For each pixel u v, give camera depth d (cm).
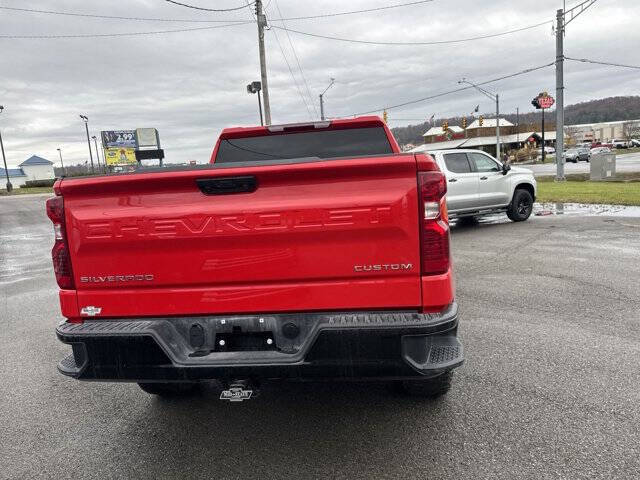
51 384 430
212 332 283
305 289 273
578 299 595
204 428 340
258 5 2395
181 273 280
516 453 289
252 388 288
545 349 443
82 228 284
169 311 286
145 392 403
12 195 4703
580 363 410
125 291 288
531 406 343
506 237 1087
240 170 263
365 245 267
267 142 486
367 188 263
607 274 709
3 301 771
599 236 1034
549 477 266
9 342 557
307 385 399
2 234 1825
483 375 395
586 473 268
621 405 339
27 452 320
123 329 278
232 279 277
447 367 261
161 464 299
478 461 283
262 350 281
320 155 484
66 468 300
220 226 272
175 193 274
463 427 320
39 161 10681
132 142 6425
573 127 13938
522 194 1310
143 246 281
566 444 296
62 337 282
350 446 306
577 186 2236
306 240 269
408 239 264
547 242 995
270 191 268
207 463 297
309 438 318
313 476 278
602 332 480
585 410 334
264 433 328
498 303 594
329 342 261
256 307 278
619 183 2352
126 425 350
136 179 271
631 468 271
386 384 393
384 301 270
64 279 293
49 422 360
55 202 286
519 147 9231
